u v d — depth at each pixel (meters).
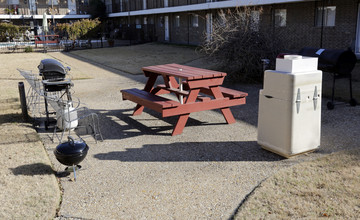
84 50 25.05
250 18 11.07
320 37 15.82
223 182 4.40
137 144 5.85
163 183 4.41
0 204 3.85
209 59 11.77
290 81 4.75
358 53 14.16
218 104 6.58
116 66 16.17
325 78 10.88
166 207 3.85
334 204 3.72
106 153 5.47
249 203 3.82
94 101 9.14
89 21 26.22
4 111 8.05
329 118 6.94
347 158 4.88
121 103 8.84
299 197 3.90
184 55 19.42
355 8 14.18
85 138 6.22
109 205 3.92
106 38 36.97
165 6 29.25
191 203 3.92
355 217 3.48
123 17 38.81
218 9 21.64
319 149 5.34
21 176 4.52
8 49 25.03
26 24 38.03
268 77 5.11
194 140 5.96
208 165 4.92
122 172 4.77
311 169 4.59
